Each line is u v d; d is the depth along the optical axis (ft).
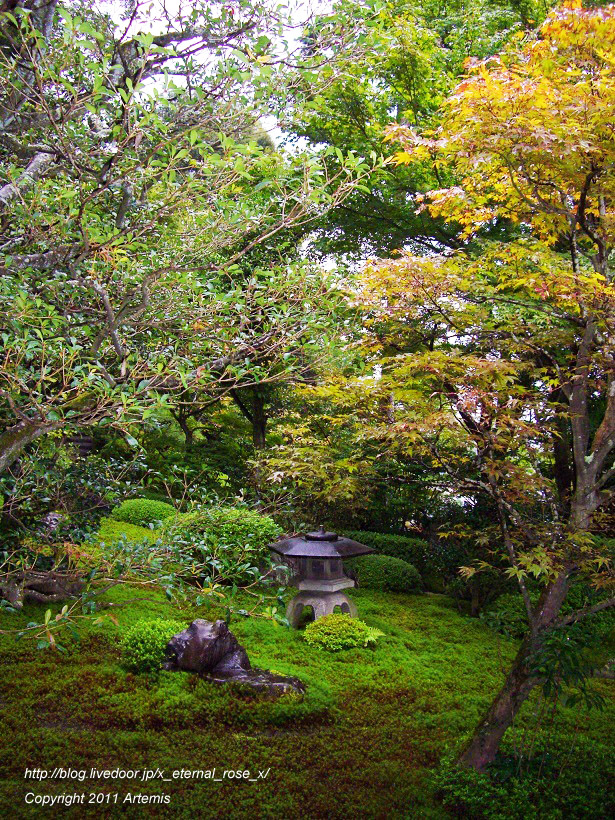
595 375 15.94
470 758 14.61
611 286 13.42
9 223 11.37
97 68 8.14
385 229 36.45
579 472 14.69
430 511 33.17
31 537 14.94
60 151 10.62
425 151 14.98
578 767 14.58
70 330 9.71
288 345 10.90
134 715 17.11
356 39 10.30
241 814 13.32
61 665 20.04
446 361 13.97
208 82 10.96
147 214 10.90
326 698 18.88
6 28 10.57
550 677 12.42
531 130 12.28
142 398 9.20
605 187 13.52
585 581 15.19
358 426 16.67
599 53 13.38
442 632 26.23
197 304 11.05
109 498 16.65
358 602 29.60
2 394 8.16
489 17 35.94
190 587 12.05
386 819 13.35
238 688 18.85
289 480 25.67
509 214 16.34
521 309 19.72
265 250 28.14
